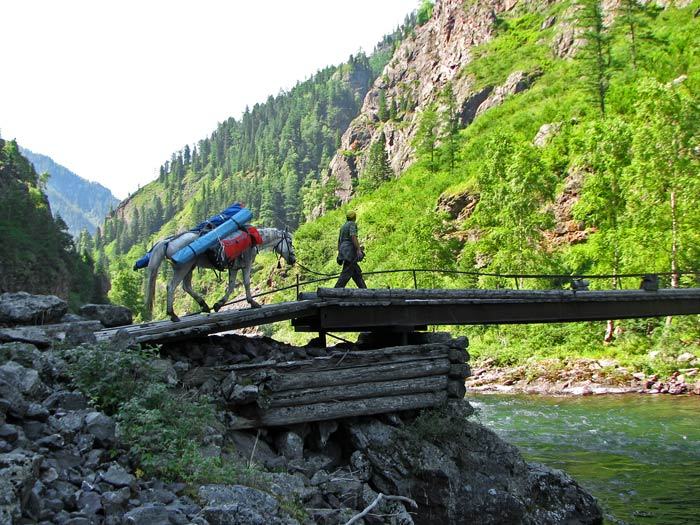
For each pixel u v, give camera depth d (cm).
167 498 672
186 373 1033
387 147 16188
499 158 5003
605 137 4241
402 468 1115
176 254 1112
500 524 1106
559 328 4050
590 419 2270
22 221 9975
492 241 4825
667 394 2880
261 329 8200
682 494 1328
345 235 1392
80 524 571
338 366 1148
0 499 513
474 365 3975
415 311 1361
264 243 1302
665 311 1734
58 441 702
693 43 7462
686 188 3588
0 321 1088
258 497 729
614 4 10319
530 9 14175
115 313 1304
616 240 3975
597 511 1183
